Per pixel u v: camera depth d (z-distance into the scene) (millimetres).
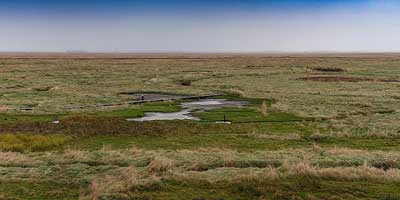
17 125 35562
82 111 45188
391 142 29859
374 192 17594
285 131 34344
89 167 21422
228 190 17859
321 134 32031
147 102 54344
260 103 53500
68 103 50812
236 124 37656
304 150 26234
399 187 18219
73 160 22969
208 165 21844
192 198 16891
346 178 19359
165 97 60312
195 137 31578
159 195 17250
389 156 23516
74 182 18859
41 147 27656
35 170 20672
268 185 18359
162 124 36781
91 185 18375
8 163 22234
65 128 34281
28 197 17062
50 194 17375
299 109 46062
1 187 18188
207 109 47688
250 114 43625
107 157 23484
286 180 19094
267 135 32031
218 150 26125
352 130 34031
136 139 30734
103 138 31016
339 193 17531
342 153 24812
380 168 21672
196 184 18531
